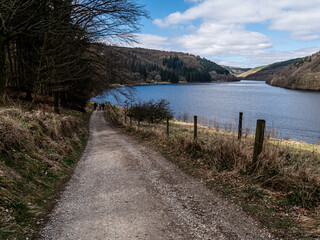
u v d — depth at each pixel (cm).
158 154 801
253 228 319
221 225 332
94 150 962
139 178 564
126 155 823
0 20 994
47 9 1127
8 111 714
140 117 1739
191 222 344
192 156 700
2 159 468
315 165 468
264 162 473
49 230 327
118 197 450
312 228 300
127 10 1295
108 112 3006
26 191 421
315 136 1956
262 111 3909
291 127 2520
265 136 702
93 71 1725
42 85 1395
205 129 1286
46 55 1164
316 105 4794
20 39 1328
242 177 496
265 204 381
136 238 305
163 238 304
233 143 598
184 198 433
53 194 464
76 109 2600
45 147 684
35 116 823
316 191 375
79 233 320
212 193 448
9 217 324
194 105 4888
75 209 399
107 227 335
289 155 544
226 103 5297
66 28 1207
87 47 1538
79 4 1205
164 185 507
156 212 380
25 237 302
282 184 421
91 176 600
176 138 920
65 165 664
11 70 1514
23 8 1037
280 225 318
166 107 1786
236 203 397
